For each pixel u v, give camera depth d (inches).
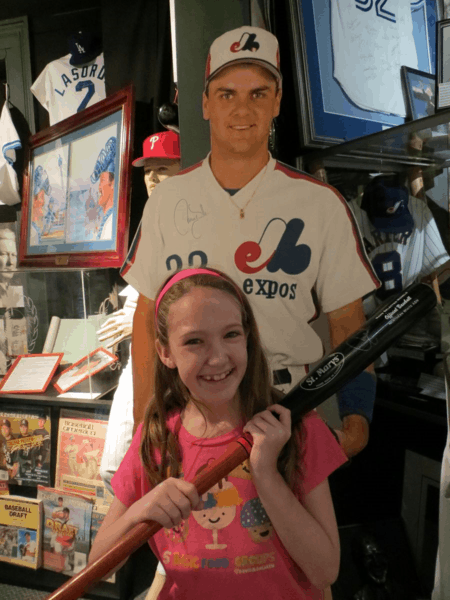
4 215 95.4
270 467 30.4
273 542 33.0
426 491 56.5
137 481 36.3
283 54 58.7
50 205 83.6
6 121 88.0
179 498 29.6
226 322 32.2
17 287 74.9
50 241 82.8
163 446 35.3
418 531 56.9
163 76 78.0
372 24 62.5
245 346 33.5
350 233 47.3
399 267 59.3
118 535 29.8
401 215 59.2
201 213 47.3
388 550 56.7
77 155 79.6
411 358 60.2
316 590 34.6
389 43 64.5
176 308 32.7
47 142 84.4
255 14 53.1
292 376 47.0
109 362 72.5
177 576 33.4
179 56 52.7
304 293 47.3
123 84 82.0
